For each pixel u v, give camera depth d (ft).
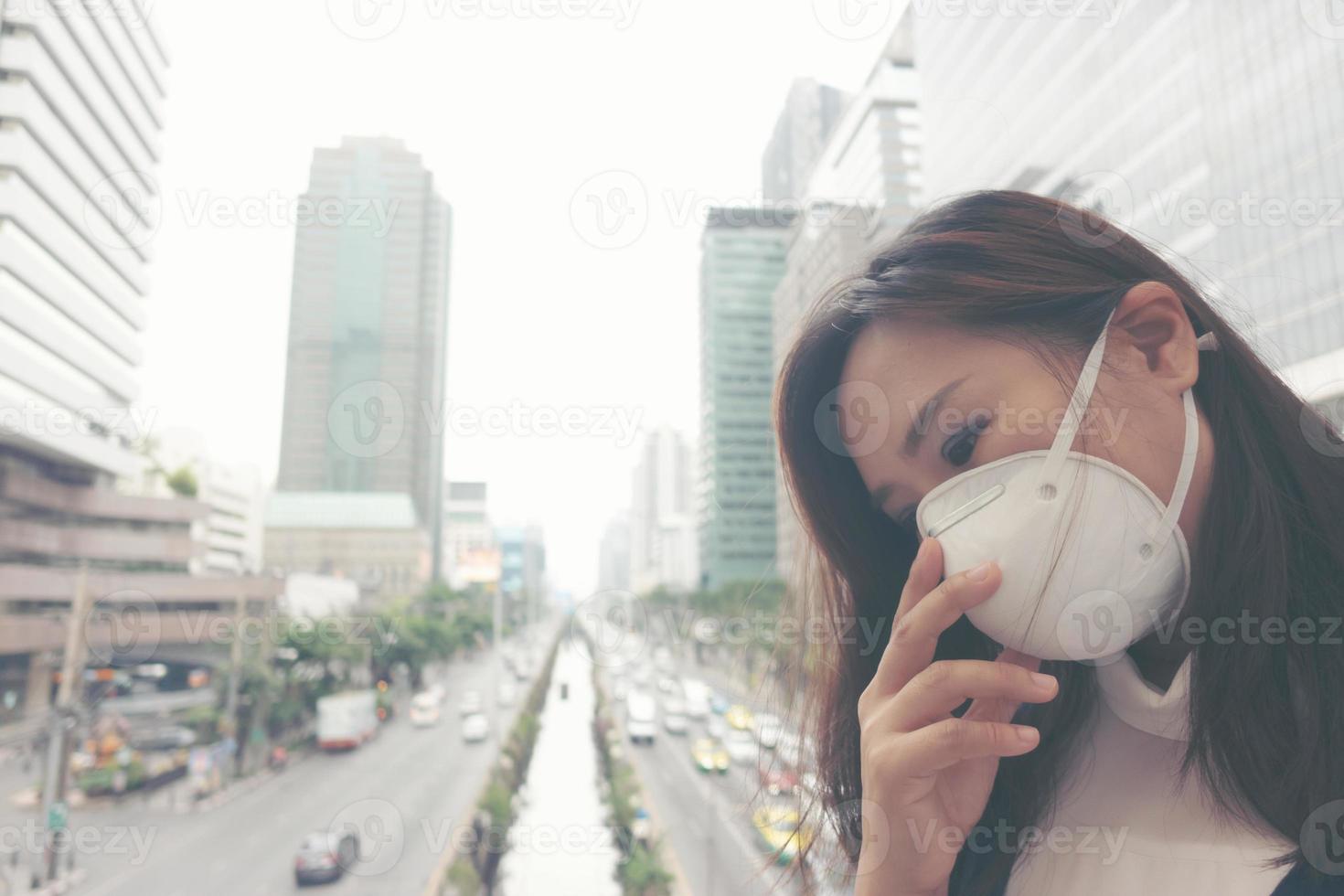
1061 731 1.25
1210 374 1.05
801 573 1.72
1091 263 1.06
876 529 1.52
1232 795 0.98
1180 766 1.06
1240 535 0.98
